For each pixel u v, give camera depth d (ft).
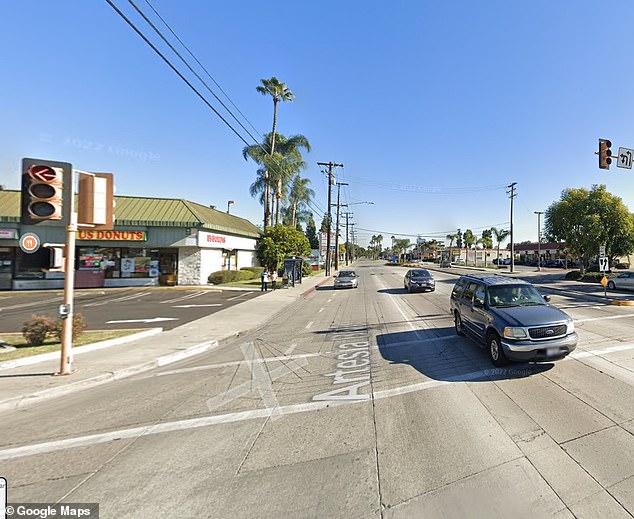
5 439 13.84
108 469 11.62
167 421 15.26
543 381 18.90
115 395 18.61
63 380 20.07
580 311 43.65
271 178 115.75
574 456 11.79
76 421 15.42
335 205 155.22
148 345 28.71
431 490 10.21
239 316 43.80
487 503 9.61
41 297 66.18
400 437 13.34
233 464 11.79
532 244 269.85
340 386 19.13
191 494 10.23
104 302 58.80
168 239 80.12
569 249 103.76
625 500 9.64
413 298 60.75
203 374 21.99
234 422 15.03
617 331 31.32
